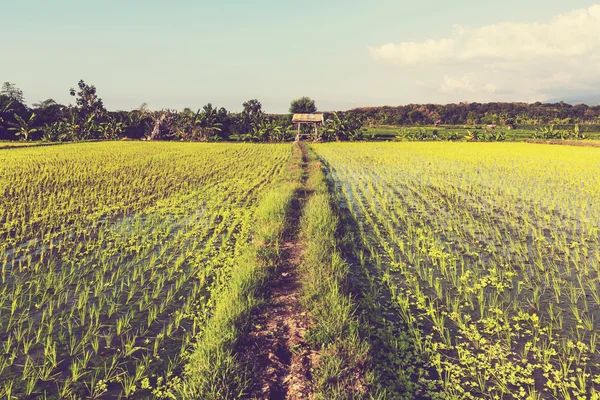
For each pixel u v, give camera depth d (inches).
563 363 223.9
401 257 404.5
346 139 2812.5
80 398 192.7
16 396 192.4
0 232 463.2
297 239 441.7
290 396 186.7
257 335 234.4
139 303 294.2
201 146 2066.9
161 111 2965.1
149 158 1306.6
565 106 5910.4
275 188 743.1
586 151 1723.7
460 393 198.5
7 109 2696.9
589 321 271.3
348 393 185.3
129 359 225.5
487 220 552.1
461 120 4717.0
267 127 2812.5
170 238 467.8
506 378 210.2
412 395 193.8
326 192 683.4
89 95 3068.4
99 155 1380.4
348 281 319.9
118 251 416.8
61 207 598.5
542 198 697.0
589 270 368.5
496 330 258.2
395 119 4603.8
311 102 4662.9
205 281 337.1
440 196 723.4
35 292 310.0
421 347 238.4
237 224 533.0
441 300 305.9
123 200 668.7
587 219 555.2
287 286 312.8
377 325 263.4
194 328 253.1
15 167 1007.6
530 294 317.4
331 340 227.0
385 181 912.9
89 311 280.5
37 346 235.3
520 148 1952.5
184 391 182.2
